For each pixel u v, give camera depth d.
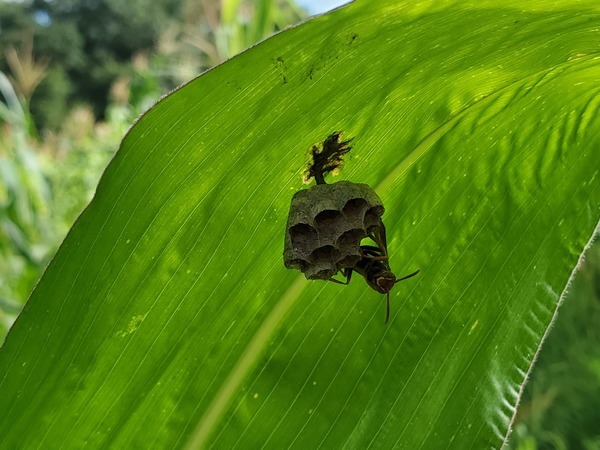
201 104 0.13
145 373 0.15
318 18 0.12
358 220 0.15
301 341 0.17
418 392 0.17
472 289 0.17
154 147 0.14
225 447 0.16
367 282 0.16
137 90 0.78
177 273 0.15
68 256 0.14
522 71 0.15
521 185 0.18
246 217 0.15
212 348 0.16
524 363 0.16
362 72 0.14
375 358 0.17
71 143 0.98
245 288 0.16
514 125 0.17
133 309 0.15
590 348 0.49
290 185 0.16
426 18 0.13
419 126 0.16
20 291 0.48
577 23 0.14
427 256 0.17
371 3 0.12
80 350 0.15
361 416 0.17
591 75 0.16
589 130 0.18
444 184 0.17
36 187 0.61
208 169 0.14
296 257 0.15
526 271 0.17
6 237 0.54
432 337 0.17
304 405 0.17
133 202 0.14
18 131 0.63
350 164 0.16
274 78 0.13
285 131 0.15
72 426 0.15
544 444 0.46
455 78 0.15
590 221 0.17
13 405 0.14
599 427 0.46
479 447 0.16
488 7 0.13
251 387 0.16
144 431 0.16
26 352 0.14
